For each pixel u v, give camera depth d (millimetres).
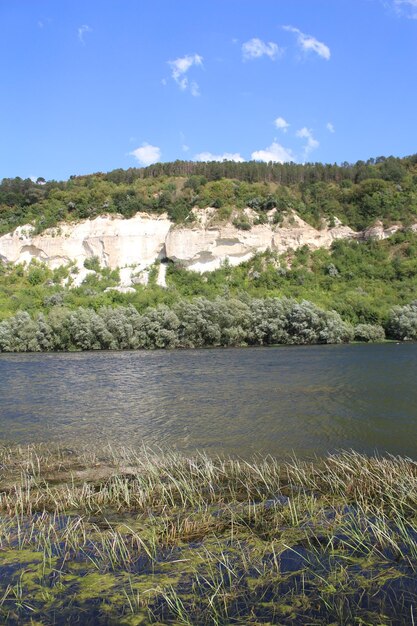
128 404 25516
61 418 22531
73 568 9398
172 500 12523
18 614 8023
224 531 10836
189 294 87188
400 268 86812
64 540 10500
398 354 50531
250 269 94062
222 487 13516
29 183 118125
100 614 8023
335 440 18094
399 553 9758
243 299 75375
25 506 12383
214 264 96562
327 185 118500
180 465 15398
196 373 38125
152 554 9875
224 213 99938
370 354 50938
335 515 11539
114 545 10016
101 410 24125
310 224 102500
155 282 92375
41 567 9445
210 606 8172
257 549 10039
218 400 26000
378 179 110938
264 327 68312
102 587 8766
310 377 34156
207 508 12078
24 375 38844
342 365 41312
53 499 12750
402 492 12344
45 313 77188
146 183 117938
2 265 97812
